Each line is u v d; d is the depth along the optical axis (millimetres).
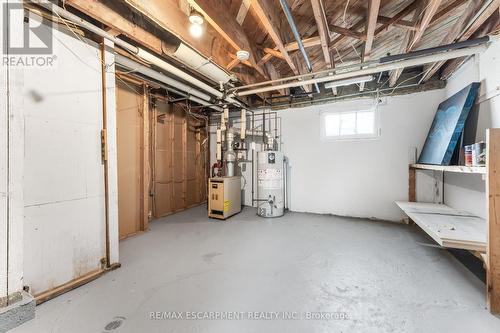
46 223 1742
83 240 1987
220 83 3232
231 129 4637
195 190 5246
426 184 3561
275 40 2211
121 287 1890
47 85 1755
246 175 5188
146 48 2525
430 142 3230
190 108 4801
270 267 2229
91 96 2070
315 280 1989
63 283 1836
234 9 2203
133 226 3320
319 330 1408
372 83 3947
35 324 1454
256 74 3684
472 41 2146
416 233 3227
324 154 4336
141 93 3525
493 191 1547
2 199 1380
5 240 1391
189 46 2381
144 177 3447
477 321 1470
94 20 2123
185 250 2662
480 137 2477
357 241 2918
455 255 2484
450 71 3143
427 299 1710
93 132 2086
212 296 1765
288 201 4676
